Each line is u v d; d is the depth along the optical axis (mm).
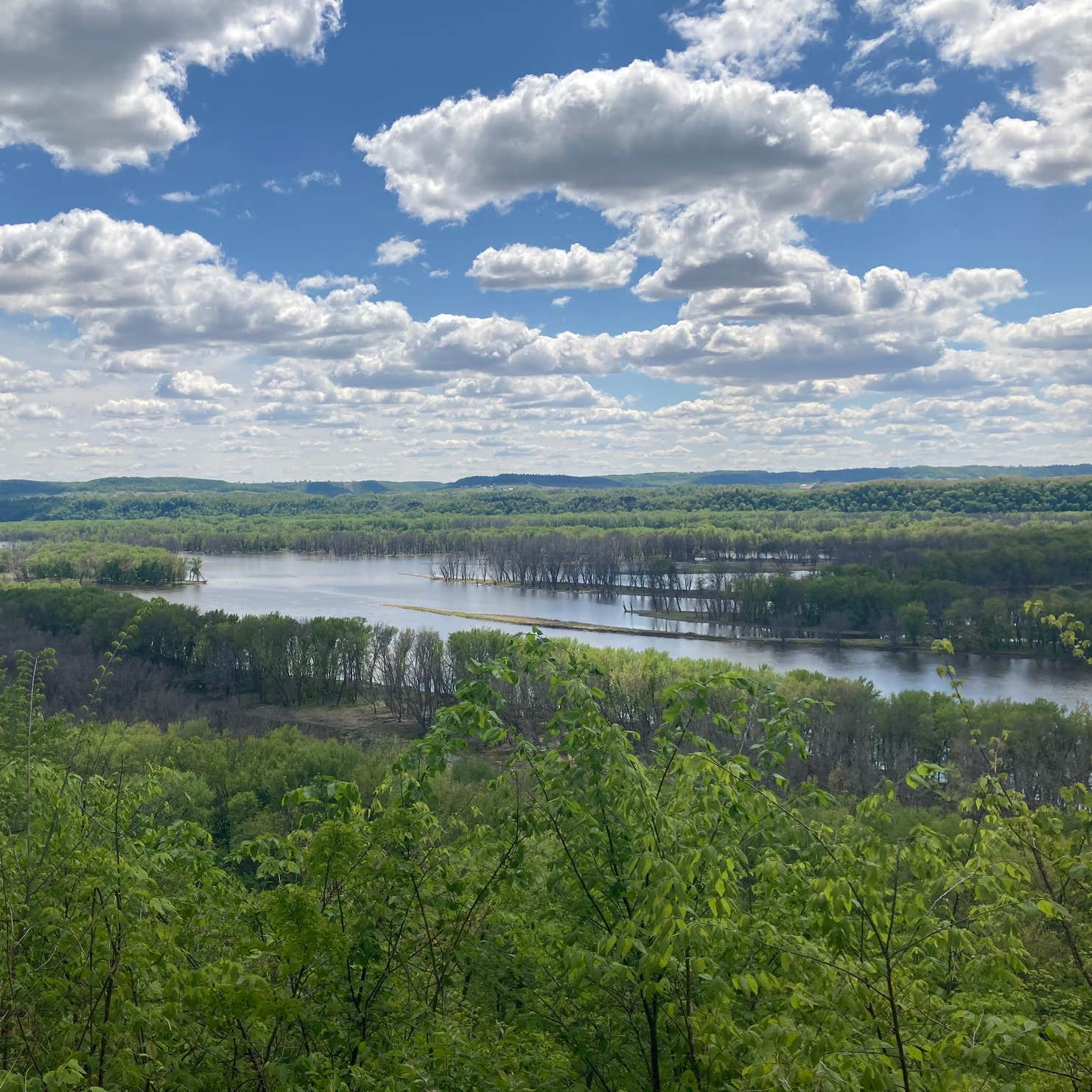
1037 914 8625
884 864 9086
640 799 10094
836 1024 8219
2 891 9312
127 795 12133
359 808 11477
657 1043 10969
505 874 11828
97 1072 8742
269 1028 9883
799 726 12438
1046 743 73000
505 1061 9711
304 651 128375
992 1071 7348
